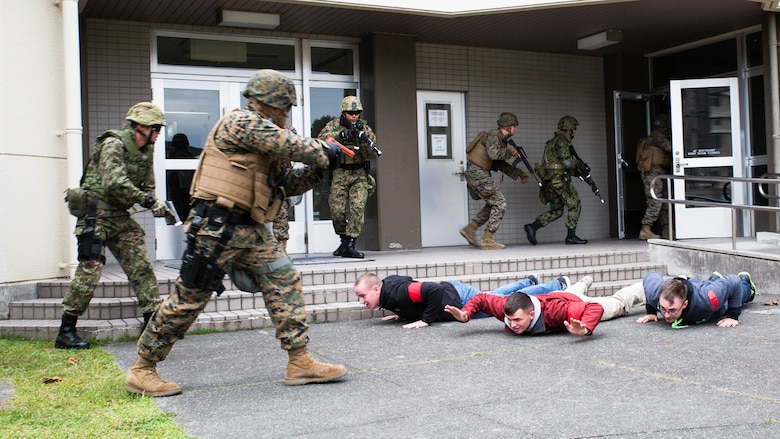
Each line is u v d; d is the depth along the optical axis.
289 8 8.92
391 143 10.16
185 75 9.45
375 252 9.99
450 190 11.19
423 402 3.94
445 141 11.19
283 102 4.03
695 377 4.39
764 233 9.50
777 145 10.09
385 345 5.50
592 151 12.28
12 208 6.55
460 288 6.39
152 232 9.23
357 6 8.79
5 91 6.52
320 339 5.81
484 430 3.43
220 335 6.05
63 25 6.89
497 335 5.80
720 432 3.35
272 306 4.28
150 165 5.53
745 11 9.94
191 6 8.70
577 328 5.27
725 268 8.23
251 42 9.87
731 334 5.64
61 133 6.95
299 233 10.01
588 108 12.29
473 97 11.31
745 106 10.91
